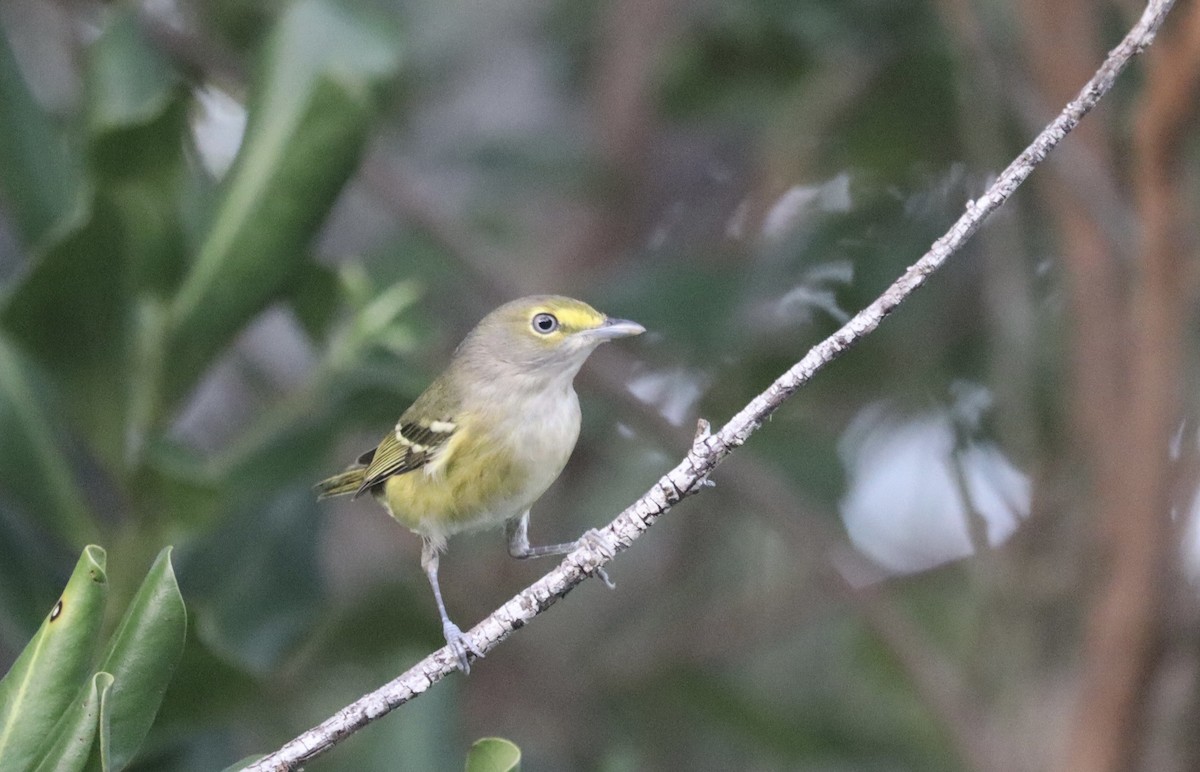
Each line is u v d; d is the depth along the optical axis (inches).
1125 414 372.5
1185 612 359.9
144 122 301.6
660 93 546.6
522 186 568.4
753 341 497.0
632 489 551.8
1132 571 362.0
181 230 323.6
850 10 495.5
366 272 521.7
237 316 334.6
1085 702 369.4
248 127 336.8
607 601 560.4
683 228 583.8
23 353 327.6
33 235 352.8
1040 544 408.2
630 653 540.1
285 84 339.9
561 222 585.3
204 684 303.0
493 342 367.9
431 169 573.9
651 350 521.7
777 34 512.7
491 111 601.3
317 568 368.2
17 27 584.7
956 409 468.8
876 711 529.0
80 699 216.1
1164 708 362.3
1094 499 384.2
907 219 484.4
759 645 549.0
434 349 556.7
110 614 326.6
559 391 372.8
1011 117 446.3
